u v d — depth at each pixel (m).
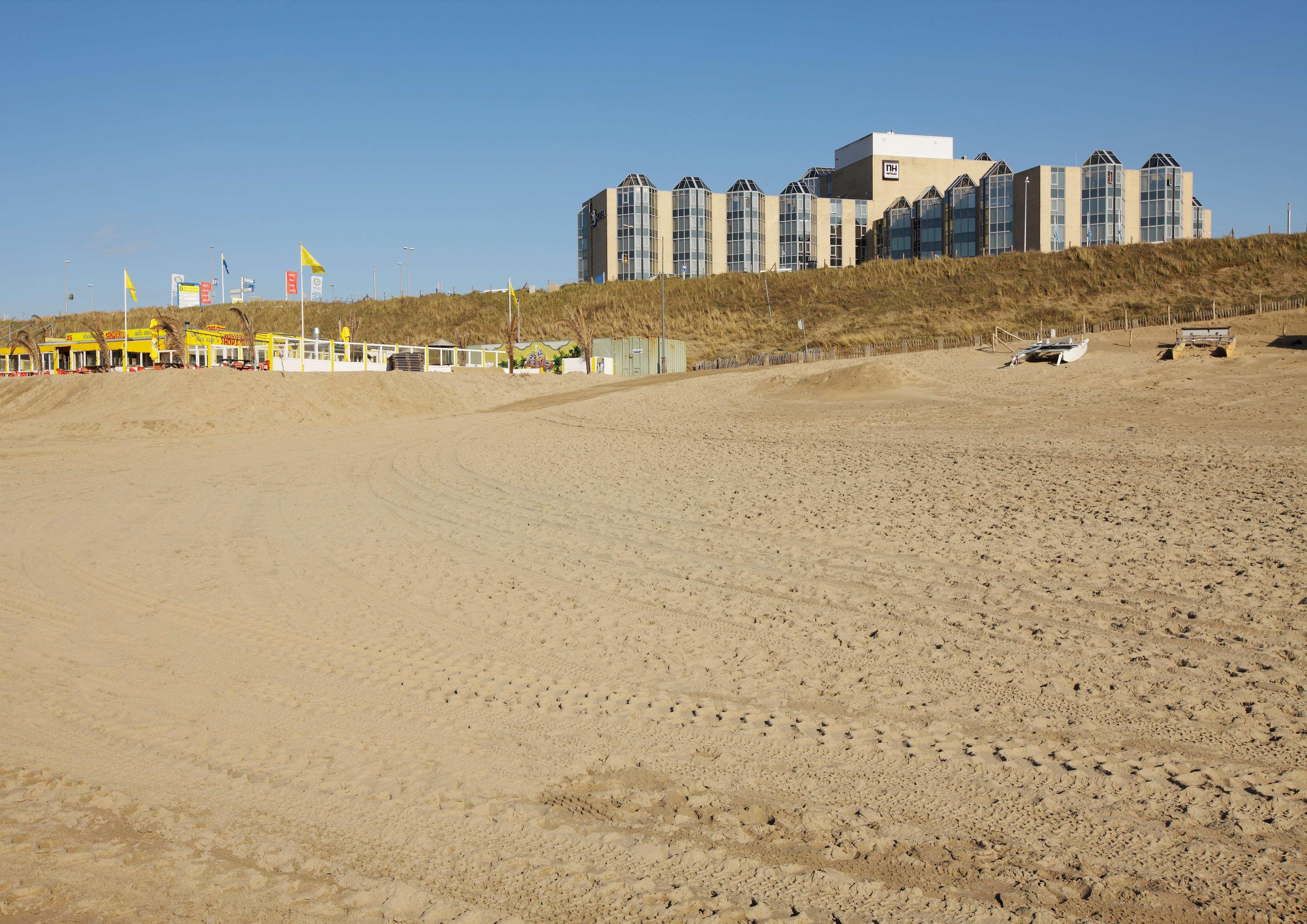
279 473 20.80
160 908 4.15
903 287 78.00
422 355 55.91
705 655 7.77
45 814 5.11
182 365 45.09
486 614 9.22
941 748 5.75
